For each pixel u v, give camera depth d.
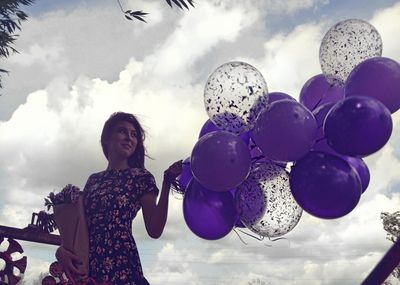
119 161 2.63
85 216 2.54
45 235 2.63
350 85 2.76
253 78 2.68
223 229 2.76
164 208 2.53
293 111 2.52
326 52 2.95
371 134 2.40
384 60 2.74
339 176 2.49
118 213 2.49
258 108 2.68
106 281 2.42
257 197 2.73
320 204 2.50
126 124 2.64
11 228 2.58
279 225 2.76
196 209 2.75
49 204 2.58
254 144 2.77
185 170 2.98
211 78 2.76
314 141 2.56
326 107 2.70
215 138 2.58
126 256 2.45
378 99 2.69
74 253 2.50
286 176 2.76
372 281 1.81
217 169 2.53
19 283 2.57
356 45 2.86
